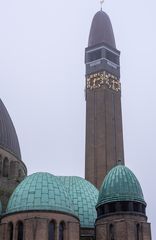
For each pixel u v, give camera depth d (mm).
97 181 103562
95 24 120562
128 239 61438
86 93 114812
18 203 60156
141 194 65562
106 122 109500
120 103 114688
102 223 64375
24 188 61750
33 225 57375
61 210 59719
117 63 117812
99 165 105312
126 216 62938
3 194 72625
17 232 58469
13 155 76688
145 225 63438
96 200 72938
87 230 68750
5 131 77438
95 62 115500
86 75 115875
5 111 80688
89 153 108062
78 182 75062
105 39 117812
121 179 65438
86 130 110938
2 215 61688
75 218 61344
